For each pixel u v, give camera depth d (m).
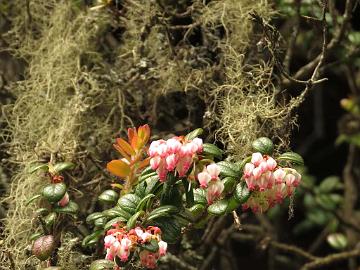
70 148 1.13
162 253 0.92
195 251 1.22
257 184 0.93
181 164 0.92
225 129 1.09
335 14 1.16
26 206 1.11
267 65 1.09
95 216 1.00
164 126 1.22
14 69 1.32
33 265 1.08
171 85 1.16
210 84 1.14
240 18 1.15
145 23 1.15
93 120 1.19
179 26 1.15
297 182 0.95
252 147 1.02
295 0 1.18
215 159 1.07
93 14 1.19
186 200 0.95
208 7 1.17
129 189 1.00
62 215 1.07
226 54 1.12
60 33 1.22
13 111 1.19
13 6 1.28
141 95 1.19
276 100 1.11
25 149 1.17
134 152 0.99
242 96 1.09
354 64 1.41
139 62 1.15
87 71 1.21
